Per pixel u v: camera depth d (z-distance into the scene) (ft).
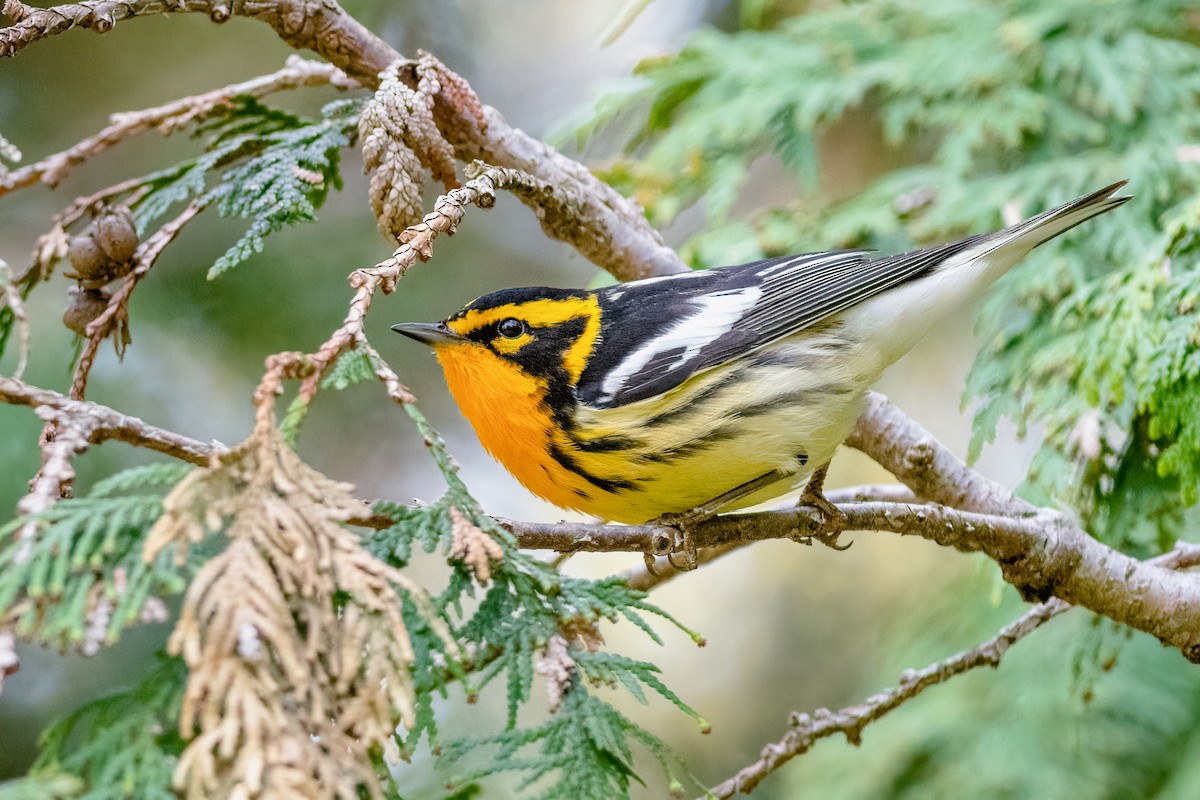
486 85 55.47
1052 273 32.24
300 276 45.75
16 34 21.22
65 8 21.95
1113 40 37.76
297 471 14.14
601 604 16.84
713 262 38.22
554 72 55.72
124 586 13.21
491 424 26.94
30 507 14.74
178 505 13.16
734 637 50.90
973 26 39.40
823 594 50.90
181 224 23.58
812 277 27.32
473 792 16.38
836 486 52.16
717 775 48.32
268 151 25.34
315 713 13.04
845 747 40.06
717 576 52.19
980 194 36.01
